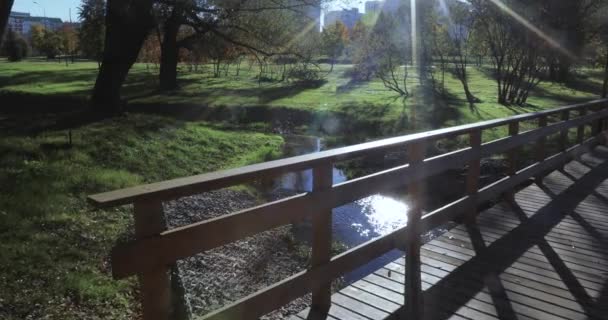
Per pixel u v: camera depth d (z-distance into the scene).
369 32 31.11
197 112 21.45
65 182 7.98
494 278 3.89
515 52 23.45
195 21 17.20
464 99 25.94
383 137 16.31
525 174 6.38
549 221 5.39
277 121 19.91
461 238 4.82
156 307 2.04
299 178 11.70
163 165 10.52
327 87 34.03
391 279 3.82
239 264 6.43
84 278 5.11
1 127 12.35
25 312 4.38
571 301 3.51
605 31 21.83
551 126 7.04
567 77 36.28
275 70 41.59
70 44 64.69
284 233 7.70
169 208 8.11
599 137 10.20
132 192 1.90
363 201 10.35
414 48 28.80
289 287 2.76
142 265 1.97
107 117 14.83
